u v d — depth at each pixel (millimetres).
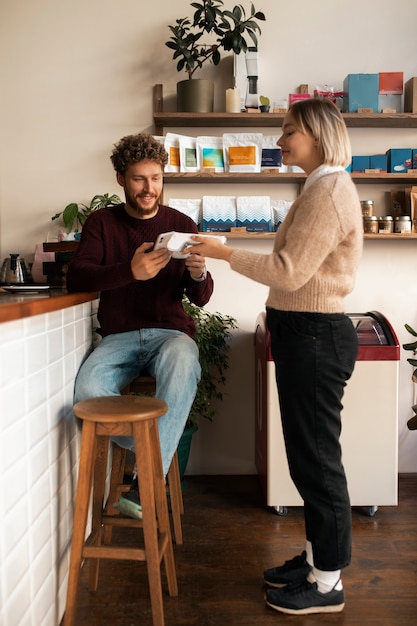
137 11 3383
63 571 2086
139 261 2127
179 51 3139
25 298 2025
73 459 2252
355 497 2924
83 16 3383
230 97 3240
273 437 2924
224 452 3564
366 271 3486
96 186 3441
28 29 3383
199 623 2023
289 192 3461
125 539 2672
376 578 2322
